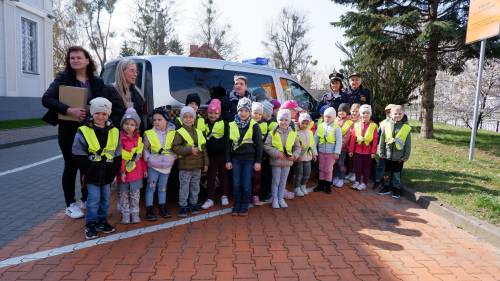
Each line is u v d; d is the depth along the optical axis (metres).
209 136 5.06
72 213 4.59
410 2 12.23
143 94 4.94
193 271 3.31
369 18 11.72
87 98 4.35
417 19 11.05
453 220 4.74
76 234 4.11
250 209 5.21
